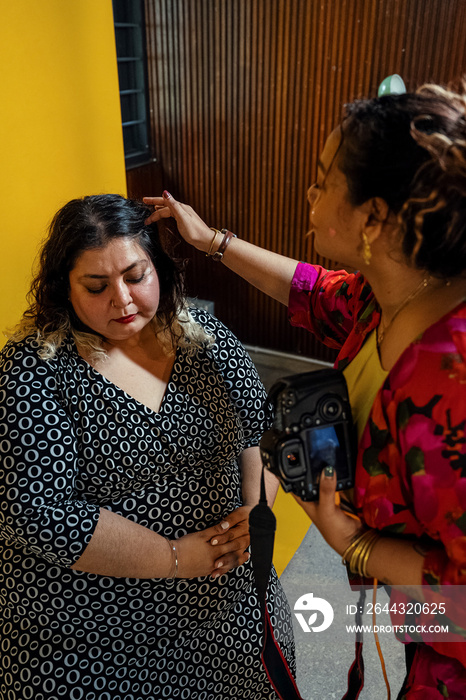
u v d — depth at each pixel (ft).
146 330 4.51
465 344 2.61
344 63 12.25
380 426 2.88
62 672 4.40
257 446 5.20
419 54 11.65
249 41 12.82
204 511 4.59
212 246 4.77
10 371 4.09
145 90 14.23
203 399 4.57
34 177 6.73
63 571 4.25
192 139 14.42
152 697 4.73
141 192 14.76
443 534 2.66
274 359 15.49
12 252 6.74
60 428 4.08
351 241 2.89
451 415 2.59
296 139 13.33
